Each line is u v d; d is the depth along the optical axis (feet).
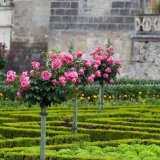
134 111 82.94
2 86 94.27
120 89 99.76
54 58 48.88
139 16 115.96
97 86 96.94
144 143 51.75
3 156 44.62
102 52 86.12
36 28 125.80
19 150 47.06
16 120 71.26
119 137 58.49
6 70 124.06
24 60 125.08
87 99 95.55
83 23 121.19
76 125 59.67
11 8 127.13
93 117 73.97
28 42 126.11
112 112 78.79
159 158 45.85
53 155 44.19
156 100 96.73
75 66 61.36
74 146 49.19
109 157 44.11
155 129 60.85
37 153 45.42
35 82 43.21
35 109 83.92
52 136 56.49
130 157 45.52
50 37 122.62
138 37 114.73
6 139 53.88
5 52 115.14
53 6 122.83
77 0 121.80
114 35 118.21
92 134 59.57
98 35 119.75
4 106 90.22
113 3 119.44
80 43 120.98
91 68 62.59
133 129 61.67
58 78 43.68
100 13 120.16
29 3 126.62
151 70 113.60
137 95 100.58
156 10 120.57
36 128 61.21
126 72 115.03
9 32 127.03
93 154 46.42
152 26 114.73
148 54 114.11
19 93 43.62
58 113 76.89
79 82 61.46
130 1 118.62
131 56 115.44
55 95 43.57
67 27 121.90
